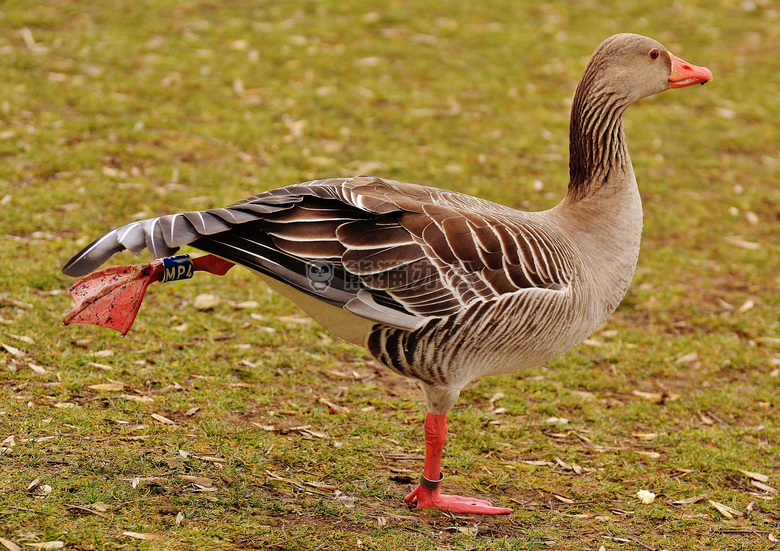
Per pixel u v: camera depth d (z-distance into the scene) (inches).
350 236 284.0
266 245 280.7
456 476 340.2
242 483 300.0
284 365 413.1
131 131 646.5
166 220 263.4
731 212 655.1
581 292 312.5
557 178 668.1
